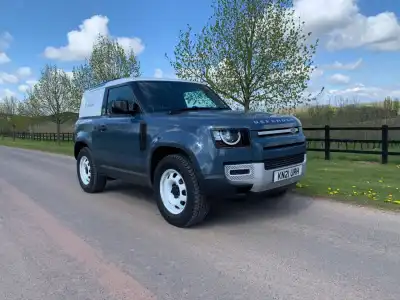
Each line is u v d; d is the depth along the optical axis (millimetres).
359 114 21078
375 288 2992
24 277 3377
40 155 17844
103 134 6156
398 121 19562
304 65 14844
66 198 6691
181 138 4441
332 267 3402
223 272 3371
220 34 14930
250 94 15047
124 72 27734
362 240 4082
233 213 5258
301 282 3123
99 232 4641
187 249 3959
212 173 4172
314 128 12000
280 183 4555
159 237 4379
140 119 5219
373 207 5355
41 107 38438
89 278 3330
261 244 4035
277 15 14500
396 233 4293
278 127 4523
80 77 31578
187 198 4488
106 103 6312
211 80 15141
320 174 8328
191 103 5734
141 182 5355
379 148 13875
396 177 7805
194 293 3004
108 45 28109
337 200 5793
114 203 6184
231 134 4184
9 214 5617
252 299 2877
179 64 15703
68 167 11891
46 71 37969
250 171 4234
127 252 3930
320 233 4348
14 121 55281
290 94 14828
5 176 9922
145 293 3025
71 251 3998
